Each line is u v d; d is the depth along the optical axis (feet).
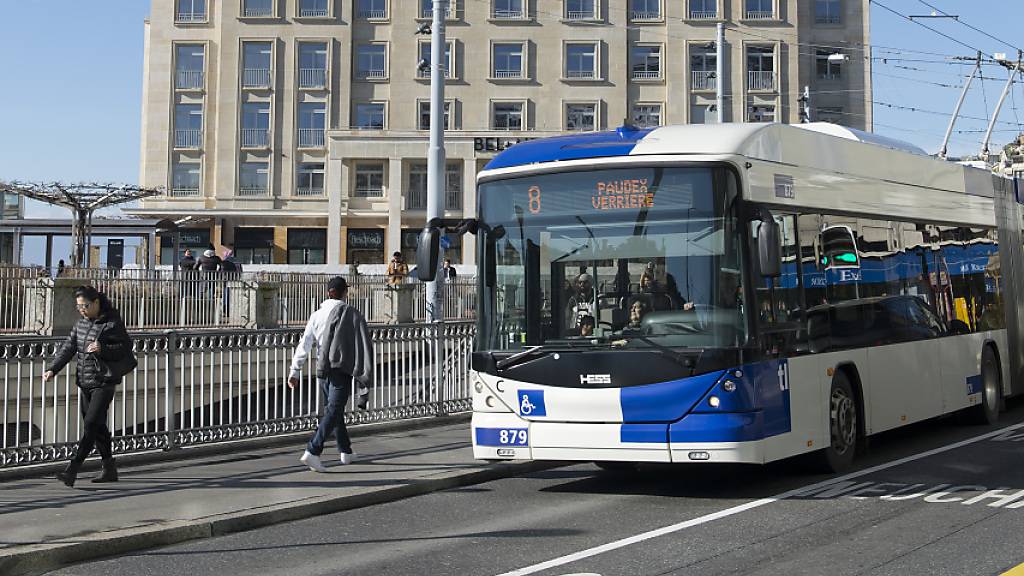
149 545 27.86
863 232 40.63
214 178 197.67
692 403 31.60
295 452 43.04
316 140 198.18
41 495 33.30
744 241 32.55
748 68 197.77
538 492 36.14
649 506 32.65
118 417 39.93
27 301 62.59
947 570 23.41
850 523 28.96
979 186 52.60
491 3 196.44
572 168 34.14
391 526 30.35
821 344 36.50
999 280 53.72
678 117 196.44
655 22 197.16
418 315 87.35
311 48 197.98
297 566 25.35
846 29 201.87
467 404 54.60
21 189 106.32
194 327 74.59
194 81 198.59
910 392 42.86
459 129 192.54
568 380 32.81
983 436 47.11
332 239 191.93
